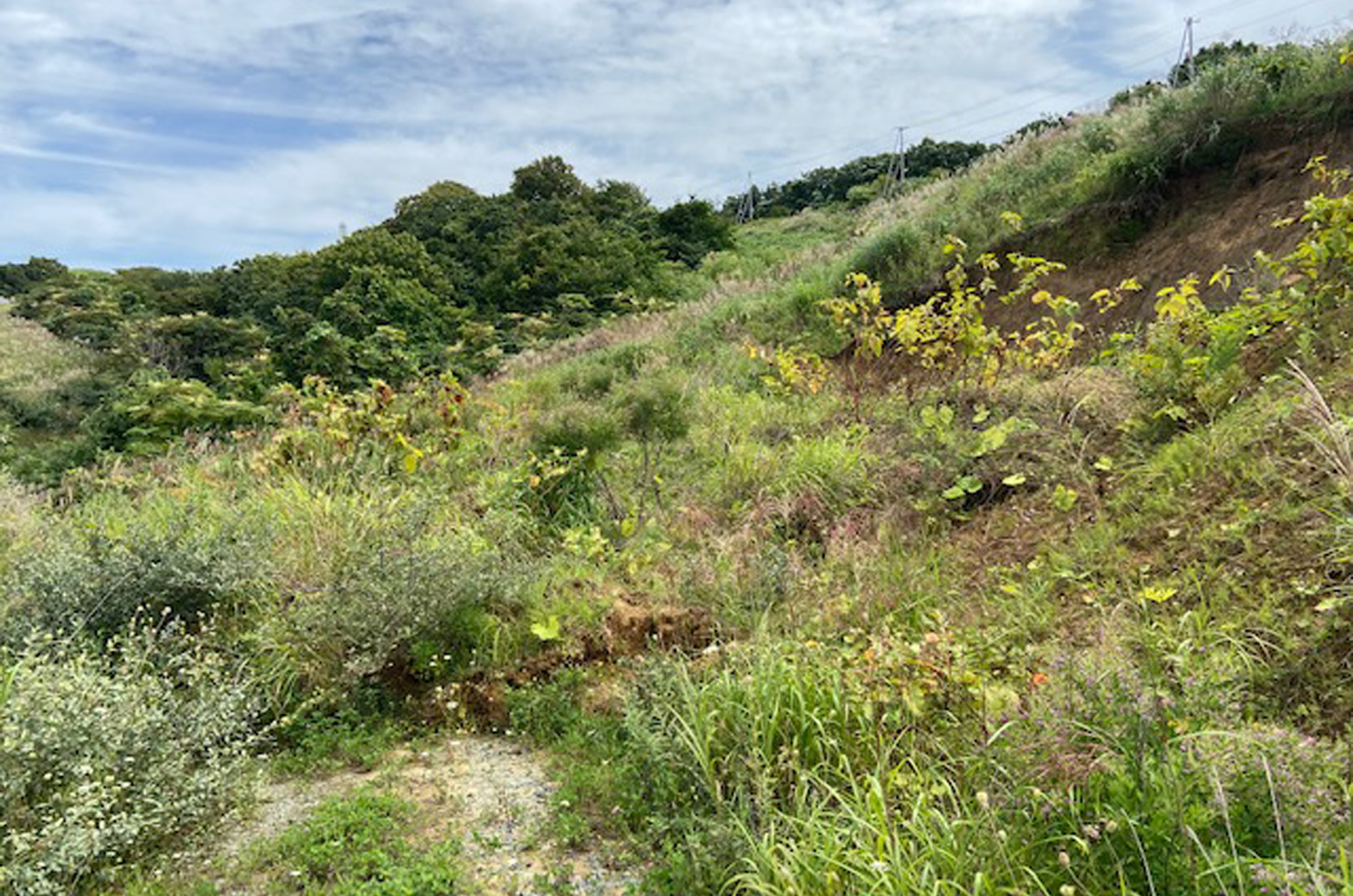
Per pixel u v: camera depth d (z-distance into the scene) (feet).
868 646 13.56
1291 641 11.19
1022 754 9.57
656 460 26.23
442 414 27.50
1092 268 33.78
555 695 15.17
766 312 45.47
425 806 12.67
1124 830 8.39
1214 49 58.49
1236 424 16.21
